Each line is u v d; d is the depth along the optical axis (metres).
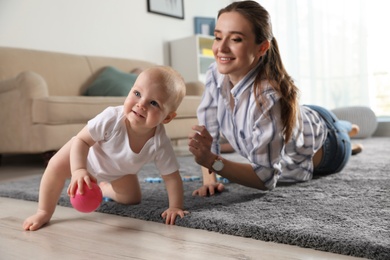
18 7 3.17
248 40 1.18
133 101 0.98
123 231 0.97
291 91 1.27
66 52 3.50
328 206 1.09
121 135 1.04
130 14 4.06
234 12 1.19
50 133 2.35
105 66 3.47
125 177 1.16
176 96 1.02
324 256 0.76
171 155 1.10
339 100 4.21
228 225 0.93
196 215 1.03
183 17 4.61
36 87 2.40
